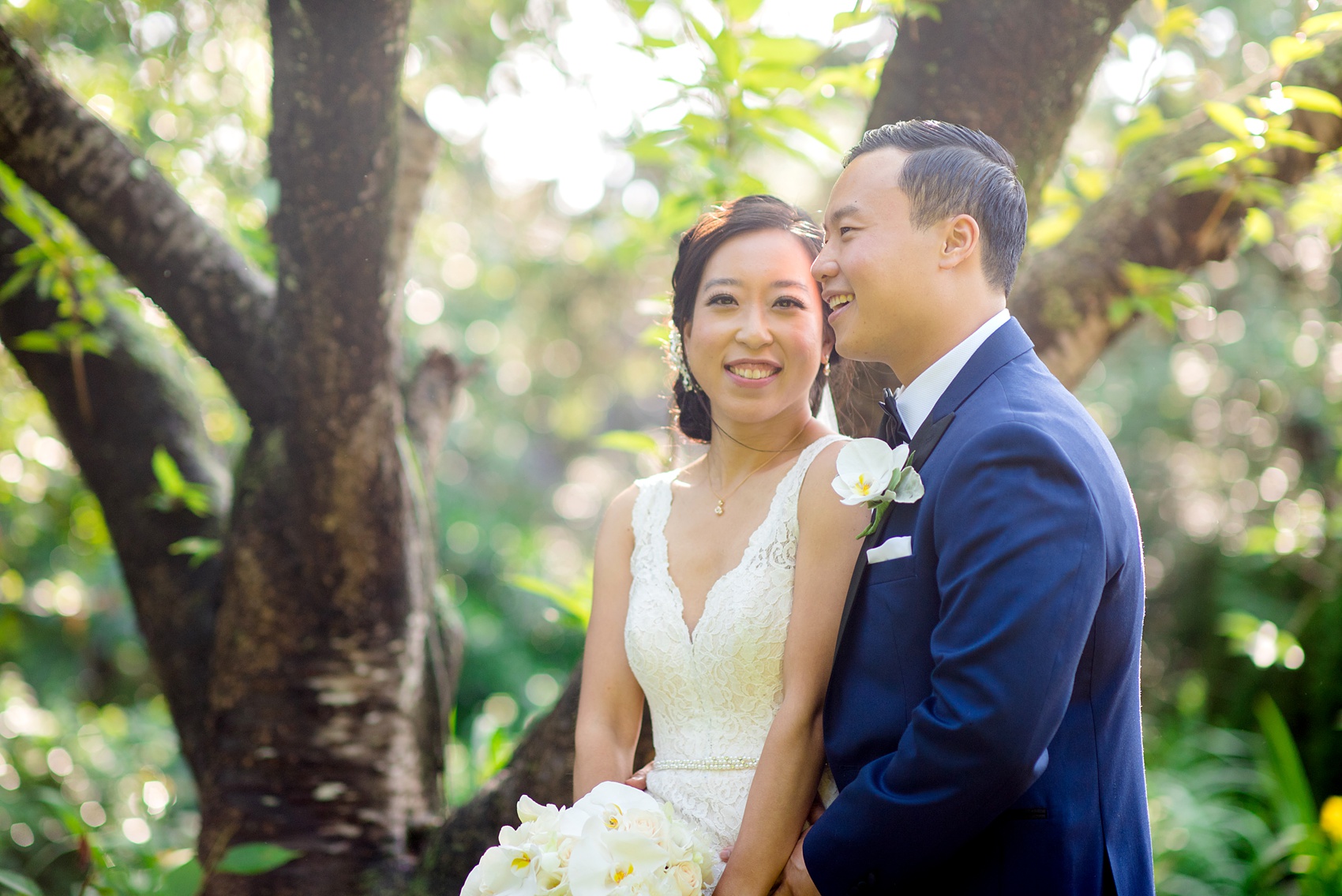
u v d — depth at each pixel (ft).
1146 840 4.98
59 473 16.11
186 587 8.85
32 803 15.29
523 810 5.21
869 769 4.62
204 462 9.40
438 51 14.05
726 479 6.16
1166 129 8.37
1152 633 23.12
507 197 25.05
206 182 11.93
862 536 5.16
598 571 6.53
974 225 4.97
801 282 5.85
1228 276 21.17
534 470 35.81
